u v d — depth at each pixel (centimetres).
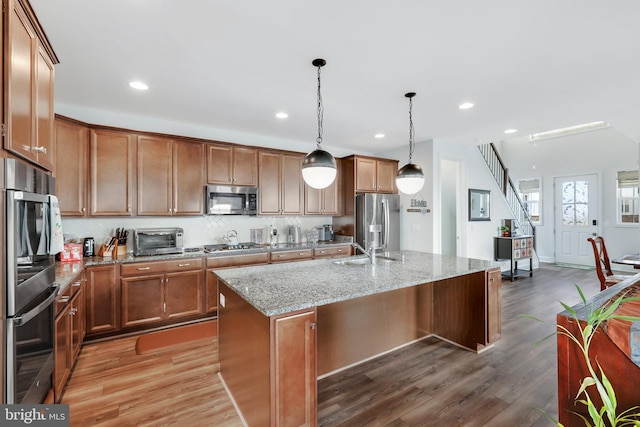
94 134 325
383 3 171
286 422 167
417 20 186
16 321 128
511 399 214
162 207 362
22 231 135
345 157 509
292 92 296
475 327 285
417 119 381
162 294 338
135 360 271
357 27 193
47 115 176
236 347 211
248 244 441
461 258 327
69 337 229
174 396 220
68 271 250
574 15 180
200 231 419
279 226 487
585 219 708
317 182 235
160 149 361
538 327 345
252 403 184
